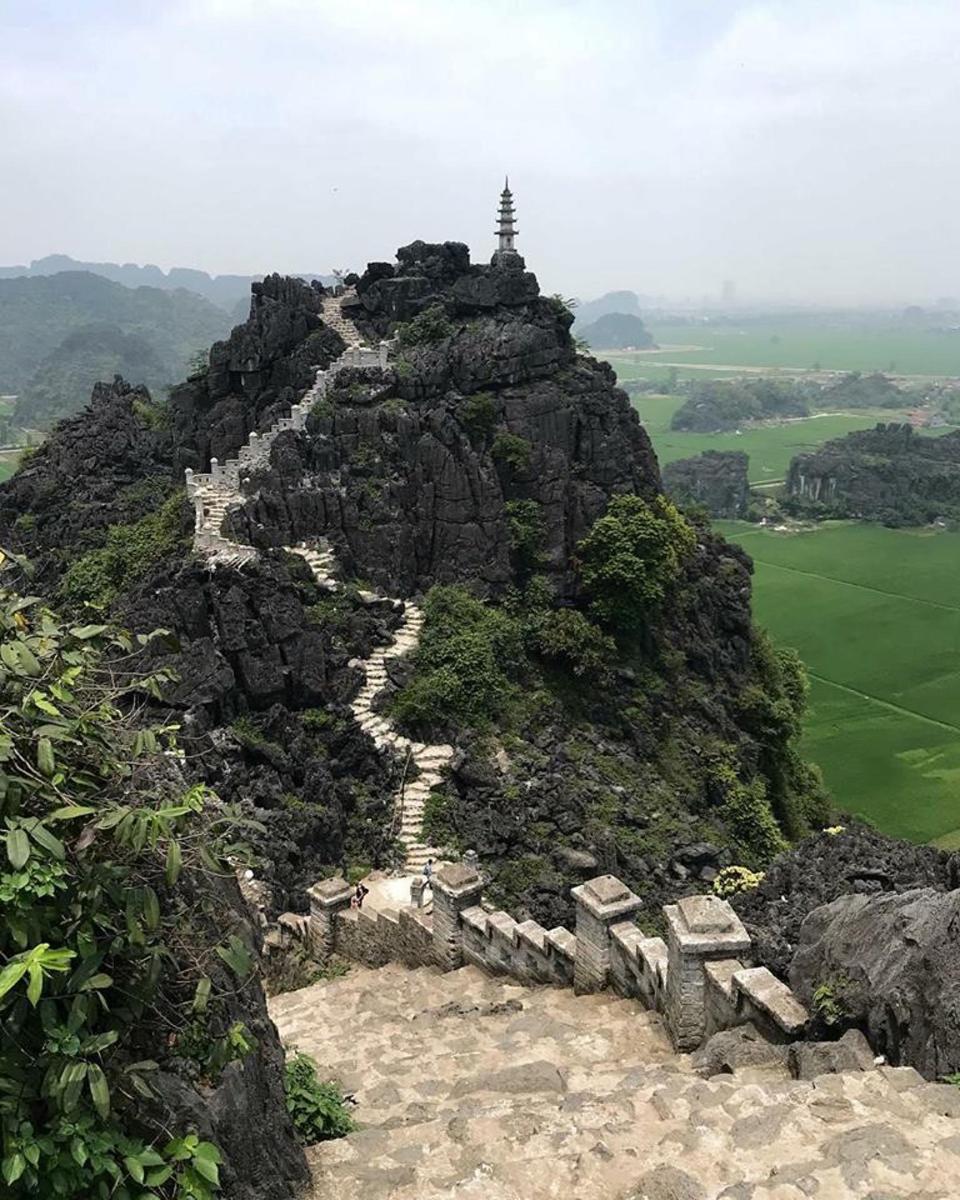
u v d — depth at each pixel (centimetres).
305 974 2420
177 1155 729
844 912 1382
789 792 4569
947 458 16700
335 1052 1591
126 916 762
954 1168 848
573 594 4253
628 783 3681
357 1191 945
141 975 805
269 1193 893
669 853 3347
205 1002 798
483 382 4331
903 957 1192
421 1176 966
